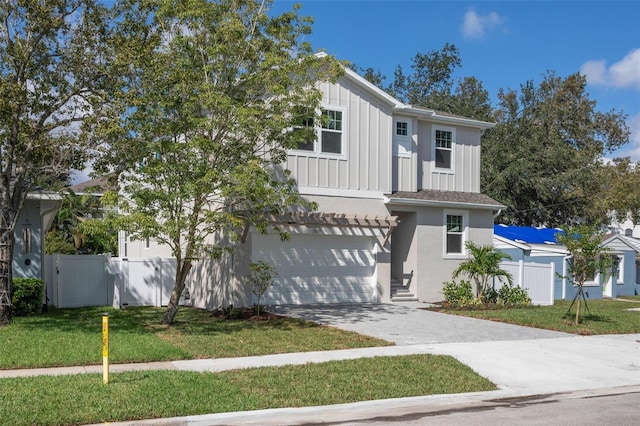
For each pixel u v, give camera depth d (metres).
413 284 22.08
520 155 37.38
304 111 15.45
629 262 30.75
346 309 18.88
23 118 14.27
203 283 20.03
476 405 8.85
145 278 20.92
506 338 14.58
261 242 18.88
